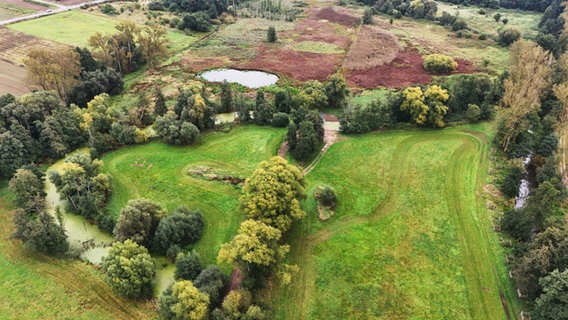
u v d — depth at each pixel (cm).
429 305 4338
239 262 4184
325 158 6825
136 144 7194
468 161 6688
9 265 4812
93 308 4322
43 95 7119
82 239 5231
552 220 5034
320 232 5281
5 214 5569
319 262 4838
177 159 6775
